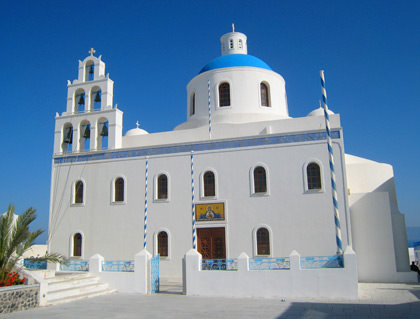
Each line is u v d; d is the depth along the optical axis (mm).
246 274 13766
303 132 18547
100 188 21219
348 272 12977
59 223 21547
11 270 12594
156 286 15242
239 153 19219
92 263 15781
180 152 20156
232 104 23938
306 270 13305
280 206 18125
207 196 19234
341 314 10398
